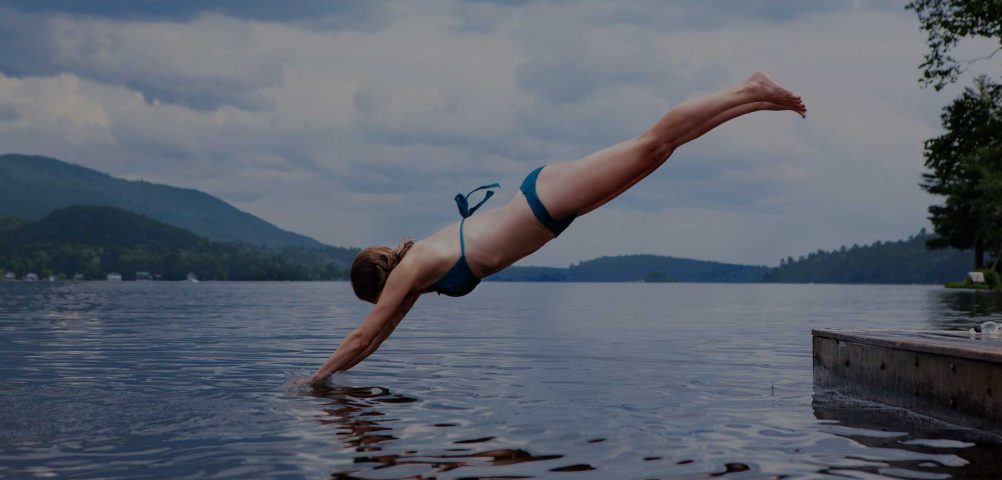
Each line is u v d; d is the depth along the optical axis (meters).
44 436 4.27
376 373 7.45
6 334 13.19
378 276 5.63
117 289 82.50
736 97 4.91
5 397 5.69
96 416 4.89
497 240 5.22
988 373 4.57
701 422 4.87
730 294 72.56
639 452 4.02
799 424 4.83
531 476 3.53
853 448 4.15
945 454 4.01
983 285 73.38
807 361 8.94
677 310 28.14
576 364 8.45
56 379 6.84
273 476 3.50
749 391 6.35
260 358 8.98
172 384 6.51
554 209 5.08
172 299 42.59
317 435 4.38
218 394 5.91
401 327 15.74
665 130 4.92
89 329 14.75
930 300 39.91
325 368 6.23
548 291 87.00
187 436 4.31
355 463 3.75
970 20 29.48
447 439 4.31
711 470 3.65
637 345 11.22
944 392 5.05
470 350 10.20
